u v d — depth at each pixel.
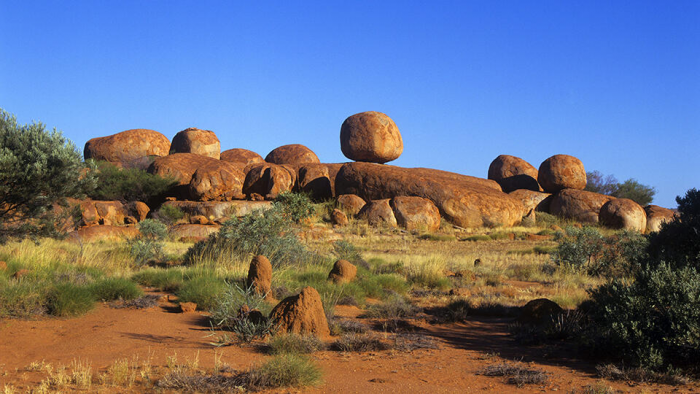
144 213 36.56
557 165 47.28
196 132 56.22
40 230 12.39
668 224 9.01
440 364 6.43
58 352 6.45
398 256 22.47
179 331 7.95
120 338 7.27
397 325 8.98
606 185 64.06
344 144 50.28
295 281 12.06
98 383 5.12
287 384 5.24
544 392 5.30
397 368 6.18
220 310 8.37
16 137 11.20
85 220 30.80
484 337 8.48
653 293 6.68
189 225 30.80
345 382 5.49
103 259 15.27
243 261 14.05
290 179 42.56
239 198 40.84
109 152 54.25
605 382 5.68
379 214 37.81
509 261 21.75
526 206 45.91
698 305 6.23
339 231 34.22
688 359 6.14
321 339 7.41
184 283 11.38
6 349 6.51
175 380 5.08
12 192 11.11
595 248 17.81
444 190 40.25
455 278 15.87
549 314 9.06
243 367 5.85
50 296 8.85
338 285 11.93
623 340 6.45
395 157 50.91
